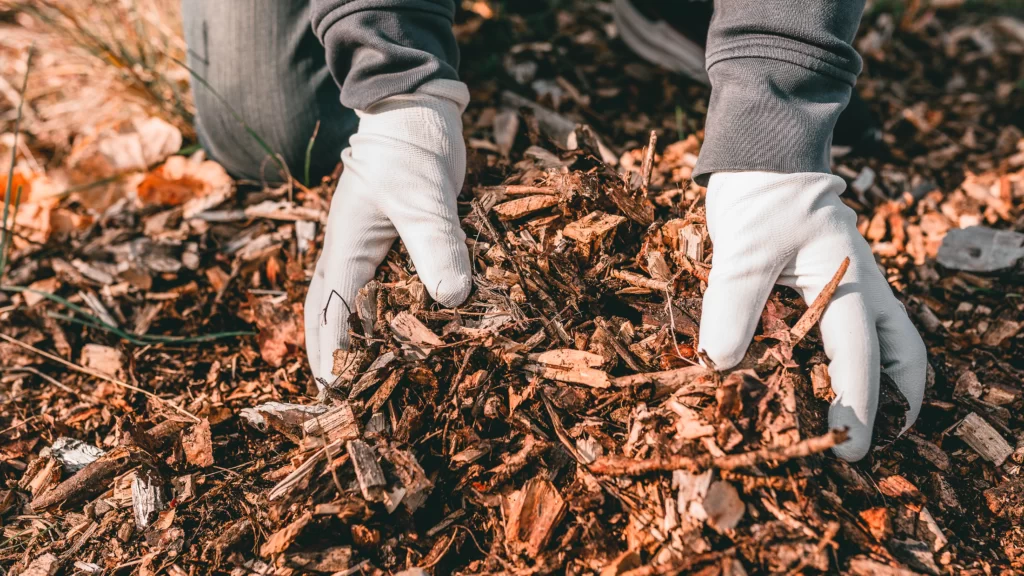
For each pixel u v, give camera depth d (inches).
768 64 25.6
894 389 25.5
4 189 35.4
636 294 26.7
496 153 34.2
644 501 23.7
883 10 49.8
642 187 29.0
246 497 25.4
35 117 40.4
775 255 25.5
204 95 33.7
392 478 24.0
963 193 34.8
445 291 26.0
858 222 33.8
